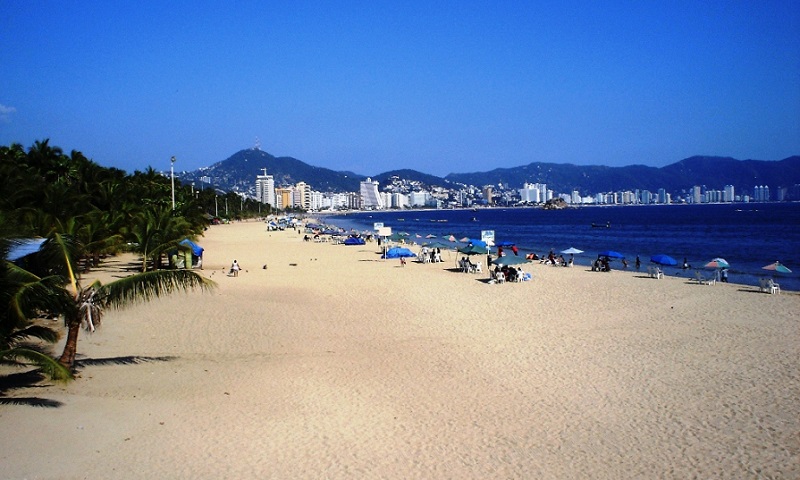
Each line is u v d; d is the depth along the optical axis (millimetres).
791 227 121875
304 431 13859
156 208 52812
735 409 15336
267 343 22234
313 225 144000
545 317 27281
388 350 21359
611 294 33625
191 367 18734
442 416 14945
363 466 12133
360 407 15508
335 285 37781
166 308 28344
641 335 23516
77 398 15328
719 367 19031
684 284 37531
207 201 147625
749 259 57156
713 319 26344
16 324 15188
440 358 20297
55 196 41844
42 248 18094
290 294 33906
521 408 15539
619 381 17750
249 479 11461
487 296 33281
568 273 44312
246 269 47312
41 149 62188
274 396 16219
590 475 11836
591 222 180625
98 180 65312
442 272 45531
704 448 13055
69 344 17062
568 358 20250
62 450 12258
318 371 18641
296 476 11648
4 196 39156
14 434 12891
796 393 16406
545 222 194750
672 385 17328
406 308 29609
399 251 54250
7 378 16750
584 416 14977
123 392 16016
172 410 14867
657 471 12008
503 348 21656
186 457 12297
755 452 12820
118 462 11914
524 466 12211
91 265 42844
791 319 26016
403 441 13391
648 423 14508
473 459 12508
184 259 43469
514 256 39250
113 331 23297
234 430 13797
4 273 14984
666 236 99688
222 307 29031
